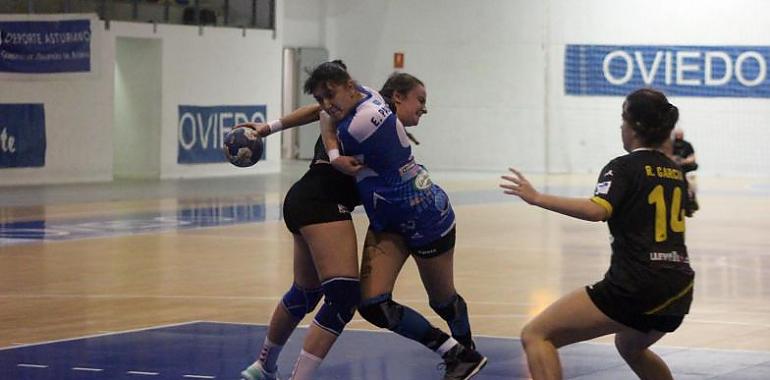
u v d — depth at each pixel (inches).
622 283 298.8
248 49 1541.6
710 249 834.8
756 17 1611.7
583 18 1675.7
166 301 581.3
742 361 442.0
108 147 1378.0
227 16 1520.7
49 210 1051.9
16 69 1274.6
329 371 417.4
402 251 367.6
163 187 1318.9
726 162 1636.3
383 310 362.3
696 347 471.2
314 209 358.9
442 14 1724.9
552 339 308.5
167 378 400.5
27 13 1284.4
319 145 370.0
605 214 297.9
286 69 1732.3
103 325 512.7
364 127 350.0
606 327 304.8
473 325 519.2
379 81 1750.7
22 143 1286.9
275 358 393.1
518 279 674.2
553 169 1701.5
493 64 1712.6
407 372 415.8
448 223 369.4
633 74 1659.7
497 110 1715.1
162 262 728.3
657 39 1647.4
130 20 1398.9
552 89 1691.7
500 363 430.9
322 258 358.6
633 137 310.7
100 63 1355.8
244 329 502.6
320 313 361.7
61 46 1314.0
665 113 307.6
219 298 591.8
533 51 1695.4
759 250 829.2
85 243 821.9
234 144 388.5
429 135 1744.6
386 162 355.6
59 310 552.7
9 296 593.9
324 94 352.2
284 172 1583.4
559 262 751.7
